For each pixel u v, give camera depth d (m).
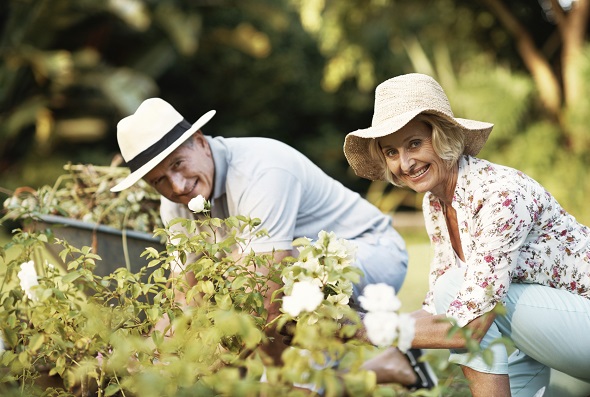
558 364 2.83
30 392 2.71
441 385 2.14
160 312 2.60
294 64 16.33
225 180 3.36
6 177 13.45
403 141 2.77
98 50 14.85
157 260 2.71
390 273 3.63
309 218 3.52
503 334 2.87
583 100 10.93
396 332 2.06
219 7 16.06
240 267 2.69
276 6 15.76
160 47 14.91
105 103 13.98
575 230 2.83
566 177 10.77
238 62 16.31
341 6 12.80
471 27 12.29
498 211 2.67
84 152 13.92
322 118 16.47
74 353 2.63
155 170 3.29
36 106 13.34
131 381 2.33
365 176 3.13
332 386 1.99
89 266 2.75
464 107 11.55
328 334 2.14
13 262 2.95
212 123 16.50
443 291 2.90
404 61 14.60
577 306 2.77
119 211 4.00
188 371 2.12
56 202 4.07
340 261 2.56
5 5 13.96
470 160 2.81
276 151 3.41
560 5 11.21
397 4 12.61
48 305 2.63
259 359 2.18
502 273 2.67
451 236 2.95
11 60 13.34
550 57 11.82
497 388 2.74
